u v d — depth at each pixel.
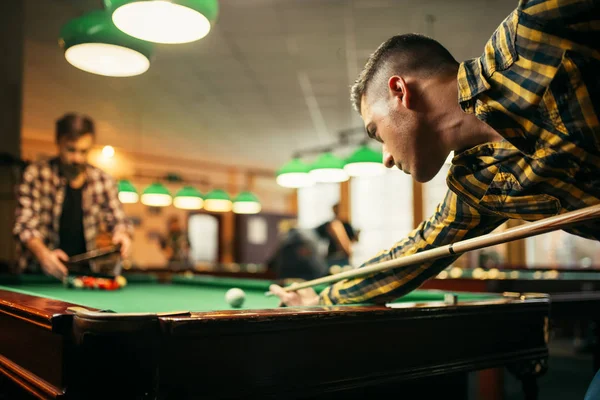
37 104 6.94
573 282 3.86
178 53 5.18
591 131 0.93
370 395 1.75
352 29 4.67
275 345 1.25
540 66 0.93
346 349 1.36
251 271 6.42
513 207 1.17
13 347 1.48
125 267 6.46
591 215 1.00
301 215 13.13
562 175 1.03
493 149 1.11
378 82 1.27
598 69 0.90
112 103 6.90
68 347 1.18
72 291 2.69
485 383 3.06
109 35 2.59
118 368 1.12
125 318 1.10
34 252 3.21
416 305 1.53
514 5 4.16
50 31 4.75
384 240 10.66
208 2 2.32
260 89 6.34
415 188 9.52
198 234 12.76
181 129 8.30
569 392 3.94
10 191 5.11
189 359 1.15
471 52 5.27
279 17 4.40
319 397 1.61
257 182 12.53
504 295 2.02
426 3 4.14
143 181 10.70
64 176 3.62
